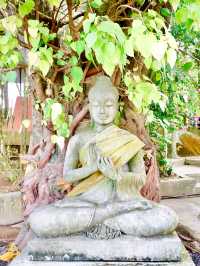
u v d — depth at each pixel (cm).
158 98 171
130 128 205
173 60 147
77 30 174
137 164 182
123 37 134
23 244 198
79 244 159
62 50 182
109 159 171
